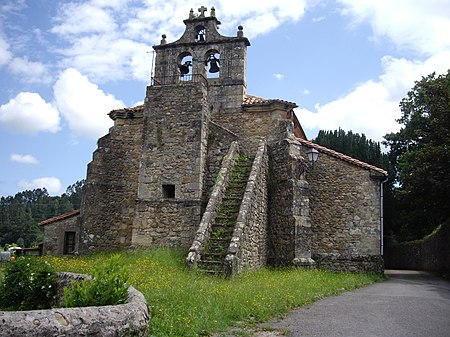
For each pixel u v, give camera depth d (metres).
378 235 17.42
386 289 13.01
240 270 12.64
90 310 4.12
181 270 12.12
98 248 18.33
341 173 18.20
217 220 14.30
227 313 7.52
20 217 58.50
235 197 15.23
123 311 4.40
